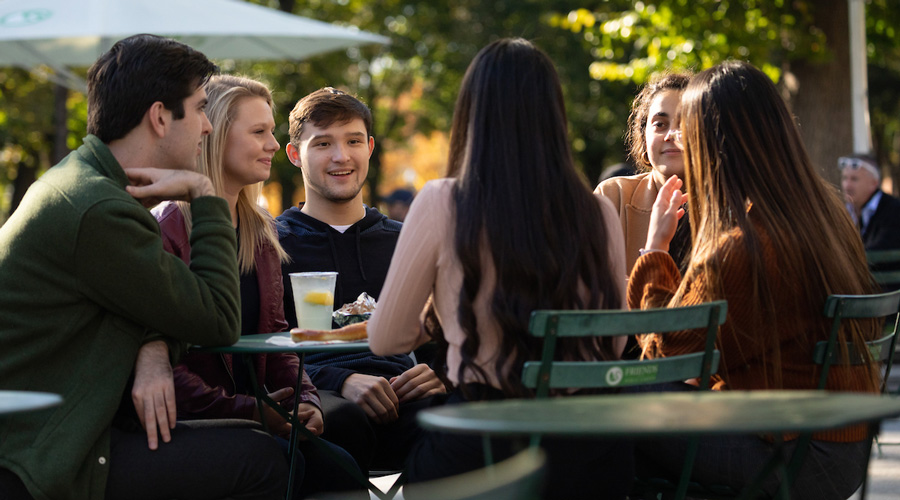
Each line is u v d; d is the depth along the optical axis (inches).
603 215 95.3
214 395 116.2
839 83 444.1
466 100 95.4
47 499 93.7
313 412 124.9
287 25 294.7
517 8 890.7
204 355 121.0
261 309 128.8
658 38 490.3
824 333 103.7
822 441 102.3
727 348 102.4
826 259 102.6
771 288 100.9
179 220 119.6
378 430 141.0
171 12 281.4
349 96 158.4
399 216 599.5
